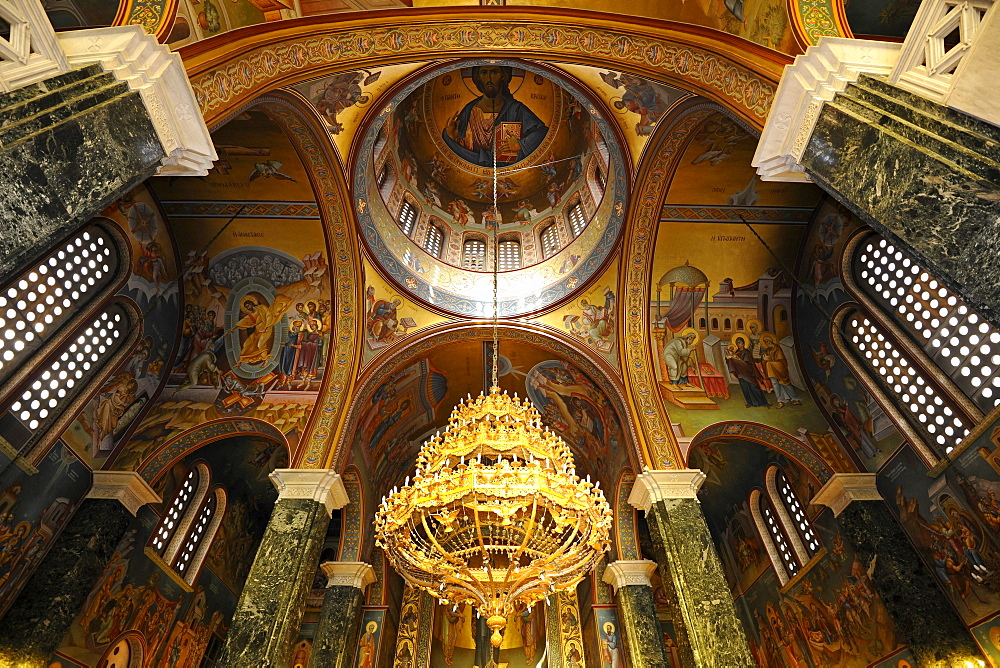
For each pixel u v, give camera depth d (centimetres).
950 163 400
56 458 973
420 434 1638
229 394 1183
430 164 1647
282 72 738
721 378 1222
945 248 403
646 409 1186
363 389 1217
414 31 799
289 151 1091
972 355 928
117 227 1066
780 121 580
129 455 1096
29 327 927
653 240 1230
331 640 1244
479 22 802
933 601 950
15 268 384
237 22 675
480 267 1522
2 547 888
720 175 1142
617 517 1370
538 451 870
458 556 820
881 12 693
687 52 763
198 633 1337
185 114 555
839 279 1162
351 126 1127
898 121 448
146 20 555
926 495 984
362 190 1234
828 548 1188
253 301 1234
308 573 973
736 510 1498
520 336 1341
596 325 1304
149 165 513
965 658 889
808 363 1226
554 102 1580
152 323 1152
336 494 1091
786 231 1221
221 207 1160
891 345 1070
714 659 870
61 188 420
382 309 1298
